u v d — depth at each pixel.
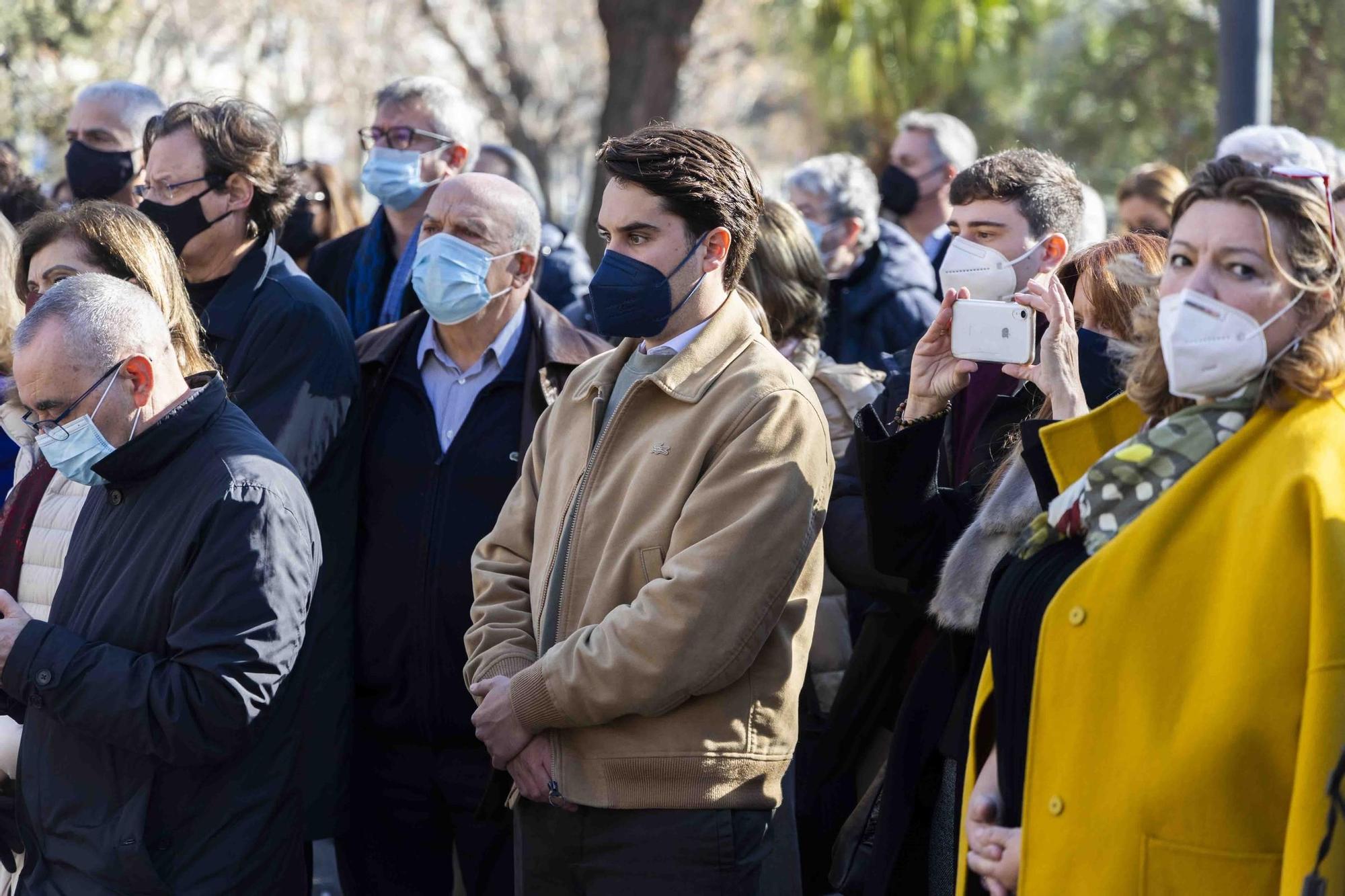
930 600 3.26
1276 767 2.21
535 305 4.22
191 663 3.13
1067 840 2.38
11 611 3.21
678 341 3.30
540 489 3.48
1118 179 14.64
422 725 3.98
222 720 3.12
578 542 3.25
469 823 4.00
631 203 3.23
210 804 3.27
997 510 2.86
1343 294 2.30
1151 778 2.29
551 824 3.19
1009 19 15.65
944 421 3.18
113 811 3.20
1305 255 2.29
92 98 5.49
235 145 4.21
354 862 4.14
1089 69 14.90
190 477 3.26
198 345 3.64
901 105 15.37
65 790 3.23
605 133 13.41
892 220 7.45
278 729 3.38
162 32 21.25
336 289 5.66
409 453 4.07
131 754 3.20
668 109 13.34
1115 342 2.96
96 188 5.48
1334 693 2.12
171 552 3.22
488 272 4.04
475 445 4.05
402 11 24.78
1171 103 14.23
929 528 3.21
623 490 3.23
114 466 3.25
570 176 31.19
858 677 3.72
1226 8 5.99
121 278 3.58
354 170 25.34
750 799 3.12
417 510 4.02
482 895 4.03
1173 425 2.43
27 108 10.39
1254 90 5.97
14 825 3.70
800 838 3.99
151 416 3.27
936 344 3.18
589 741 3.13
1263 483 2.27
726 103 28.50
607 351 4.19
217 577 3.17
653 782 3.07
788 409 3.13
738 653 3.02
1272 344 2.31
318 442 3.96
